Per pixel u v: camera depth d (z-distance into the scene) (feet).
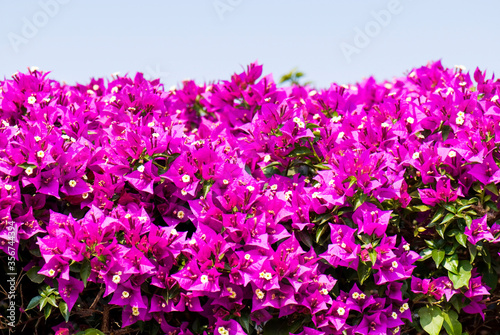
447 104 4.24
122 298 3.95
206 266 3.96
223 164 4.08
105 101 4.51
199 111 5.08
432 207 4.12
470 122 4.18
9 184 4.01
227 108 4.67
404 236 4.21
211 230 3.99
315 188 4.15
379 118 4.35
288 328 4.04
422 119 4.20
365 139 4.23
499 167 4.06
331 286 4.02
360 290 4.05
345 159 4.08
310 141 4.28
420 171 4.10
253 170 4.26
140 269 3.94
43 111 4.28
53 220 3.98
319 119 4.49
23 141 4.09
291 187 4.19
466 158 4.07
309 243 4.06
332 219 4.09
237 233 4.01
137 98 4.47
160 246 3.99
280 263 3.98
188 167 4.06
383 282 3.97
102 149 4.14
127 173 4.10
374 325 4.01
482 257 4.10
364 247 3.99
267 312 4.01
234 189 4.05
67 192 4.04
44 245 3.94
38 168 4.01
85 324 4.17
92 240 3.93
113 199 4.09
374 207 4.03
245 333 3.98
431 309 4.08
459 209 4.03
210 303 4.06
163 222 4.15
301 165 4.33
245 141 4.33
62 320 4.26
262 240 3.97
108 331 4.09
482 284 4.13
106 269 3.93
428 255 4.09
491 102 4.28
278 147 4.22
